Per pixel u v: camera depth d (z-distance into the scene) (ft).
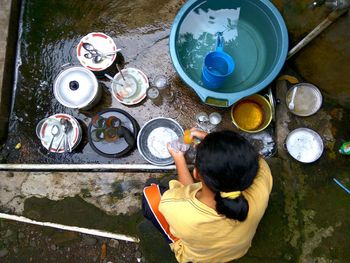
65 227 8.86
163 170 9.20
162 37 10.26
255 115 9.48
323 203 8.45
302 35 8.80
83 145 9.87
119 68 10.14
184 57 9.77
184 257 7.00
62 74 9.42
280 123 9.39
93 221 8.88
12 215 9.09
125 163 9.62
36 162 9.94
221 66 9.05
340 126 9.16
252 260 7.82
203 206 5.39
